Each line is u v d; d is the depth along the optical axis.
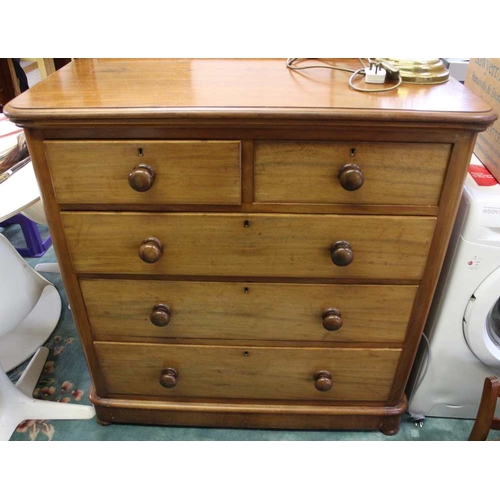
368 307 1.01
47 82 0.92
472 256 1.01
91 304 1.04
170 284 1.00
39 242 2.04
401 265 0.94
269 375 1.14
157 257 0.90
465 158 0.81
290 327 1.05
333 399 1.19
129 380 1.17
